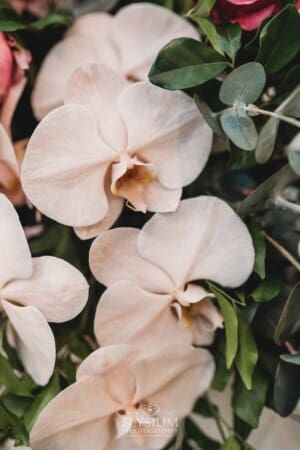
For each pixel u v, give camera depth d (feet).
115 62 1.59
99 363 1.51
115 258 1.53
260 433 2.02
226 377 1.67
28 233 1.65
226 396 1.91
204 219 1.53
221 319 1.57
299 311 1.52
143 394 1.59
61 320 1.52
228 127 1.46
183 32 1.57
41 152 1.45
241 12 1.50
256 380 1.63
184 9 1.63
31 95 1.59
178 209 1.52
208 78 1.45
